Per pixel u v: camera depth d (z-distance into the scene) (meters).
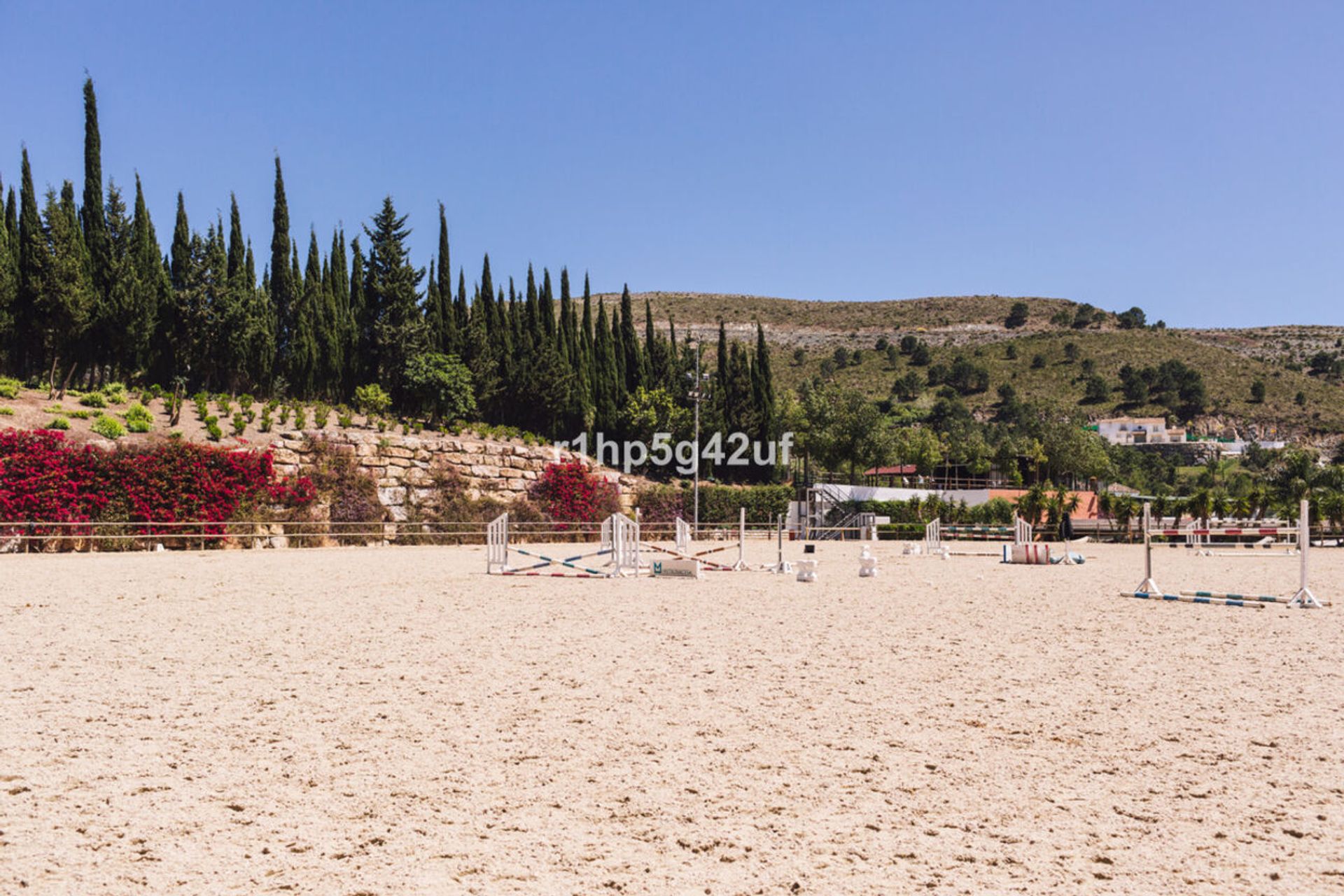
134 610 16.56
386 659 11.59
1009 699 9.31
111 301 45.69
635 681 10.21
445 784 6.54
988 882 4.91
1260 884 4.88
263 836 5.55
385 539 44.41
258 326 50.19
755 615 16.78
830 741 7.67
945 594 21.66
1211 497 71.94
